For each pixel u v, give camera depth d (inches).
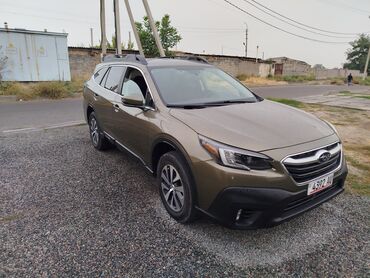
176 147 106.7
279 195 88.9
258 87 936.9
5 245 100.5
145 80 138.5
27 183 150.6
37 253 96.6
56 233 107.6
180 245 101.1
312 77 1651.1
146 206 127.7
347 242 103.3
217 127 101.7
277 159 90.2
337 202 131.6
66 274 87.4
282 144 94.5
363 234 108.0
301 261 93.8
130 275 87.4
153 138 120.3
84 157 191.0
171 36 1048.8
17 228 110.7
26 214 120.6
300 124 110.6
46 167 173.0
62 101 464.8
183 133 104.7
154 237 105.5
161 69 145.9
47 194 138.6
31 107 396.8
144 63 149.6
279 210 90.4
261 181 88.7
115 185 148.9
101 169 170.2
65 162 181.6
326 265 92.1
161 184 122.2
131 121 138.7
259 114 117.5
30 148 209.3
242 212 93.0
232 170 90.1
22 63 591.2
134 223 114.4
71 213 121.7
